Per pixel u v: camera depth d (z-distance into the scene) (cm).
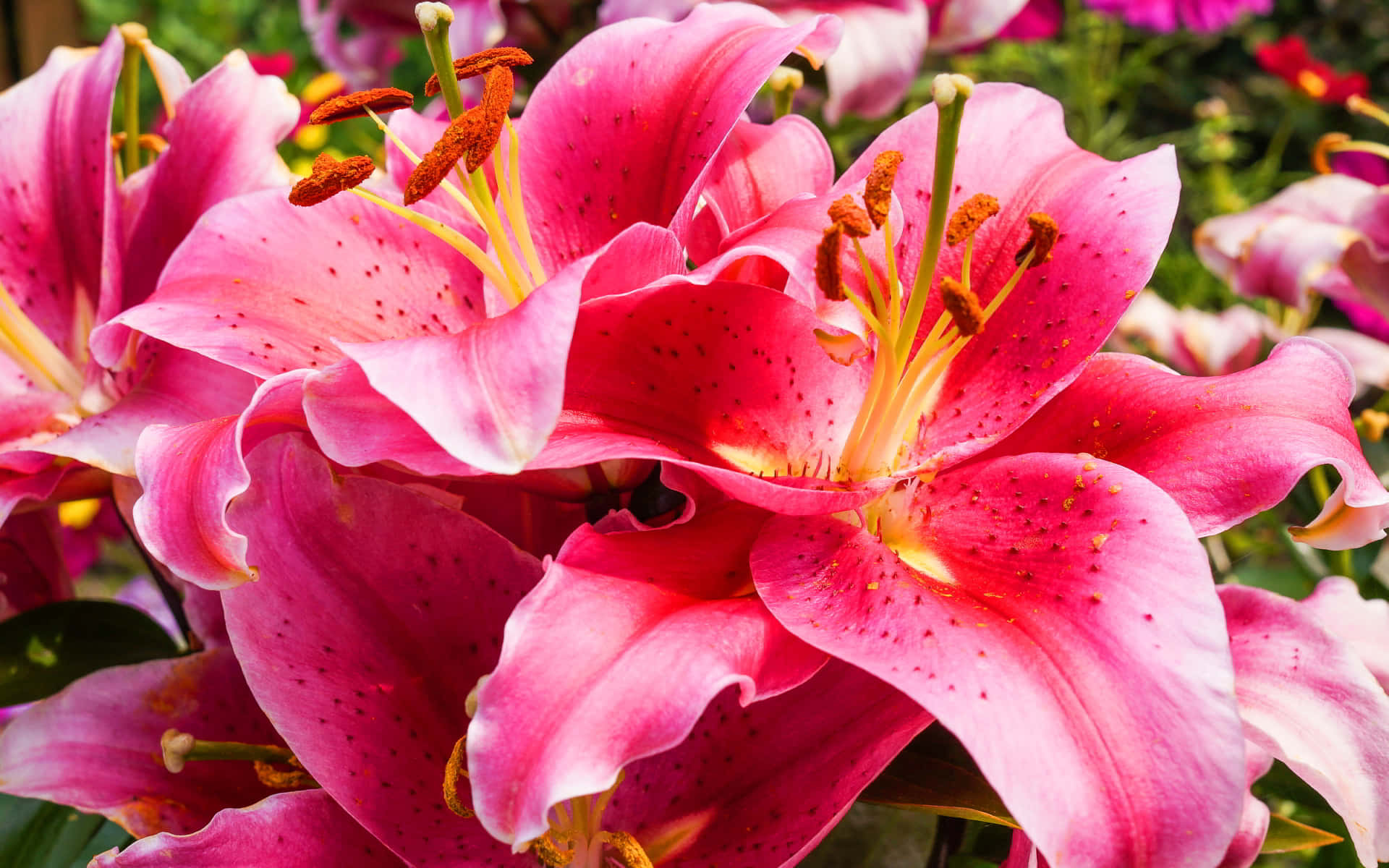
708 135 41
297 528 39
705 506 39
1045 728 32
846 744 39
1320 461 37
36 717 43
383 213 44
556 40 73
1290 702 41
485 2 64
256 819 38
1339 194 72
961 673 33
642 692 33
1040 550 37
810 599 36
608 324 38
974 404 42
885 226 39
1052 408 42
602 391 39
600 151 43
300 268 42
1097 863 31
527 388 32
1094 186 42
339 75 81
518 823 32
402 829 39
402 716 39
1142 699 33
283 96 48
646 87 43
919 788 40
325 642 39
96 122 50
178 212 48
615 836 39
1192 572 34
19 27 161
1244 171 169
